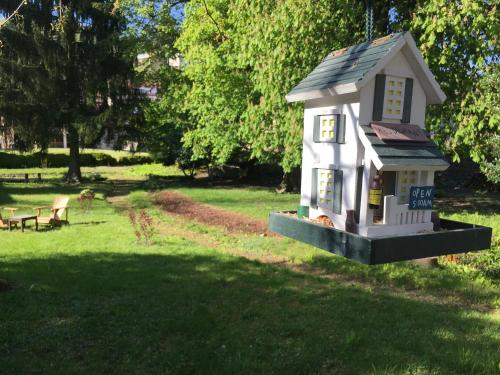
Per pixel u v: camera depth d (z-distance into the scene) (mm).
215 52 15133
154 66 24641
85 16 23812
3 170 33125
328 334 4652
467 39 9406
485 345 4484
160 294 5887
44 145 24672
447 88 10219
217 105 16344
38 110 23203
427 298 6254
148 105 25844
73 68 24344
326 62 4207
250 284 6496
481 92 9805
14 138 24969
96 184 24812
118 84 25125
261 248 9688
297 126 9953
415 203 3408
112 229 11375
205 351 4188
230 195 19844
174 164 31719
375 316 5238
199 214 14484
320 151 3848
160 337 4527
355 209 3416
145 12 22297
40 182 25406
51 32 22984
